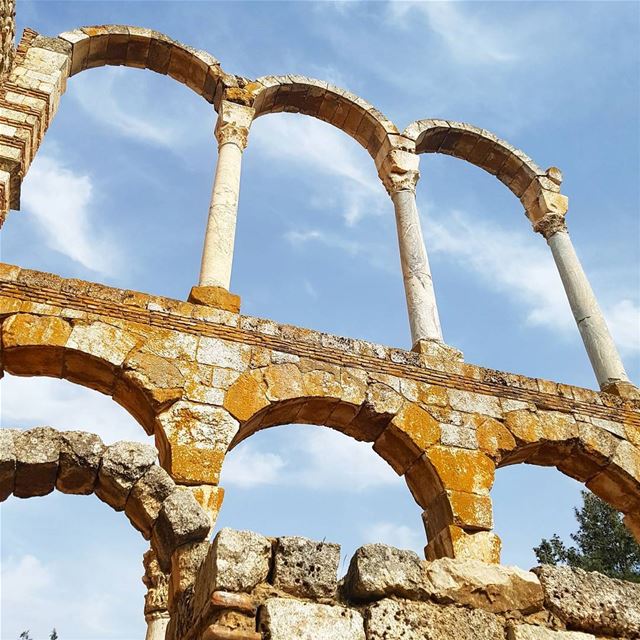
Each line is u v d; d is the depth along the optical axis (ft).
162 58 60.44
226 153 54.90
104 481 26.37
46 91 51.96
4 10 47.06
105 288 41.27
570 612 21.95
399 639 19.58
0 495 26.32
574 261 60.75
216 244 48.26
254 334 42.86
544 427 46.19
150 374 38.58
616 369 53.52
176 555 24.61
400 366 45.50
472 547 38.83
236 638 18.12
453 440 43.11
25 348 37.68
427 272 54.08
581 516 85.25
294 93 62.90
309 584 19.75
